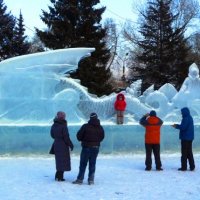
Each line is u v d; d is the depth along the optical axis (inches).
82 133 422.3
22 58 732.7
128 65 2364.7
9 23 1722.4
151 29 1818.4
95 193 375.9
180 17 2059.5
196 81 853.2
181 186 418.3
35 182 427.8
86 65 1523.1
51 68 750.5
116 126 706.8
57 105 727.1
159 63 1775.3
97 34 1587.1
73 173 491.8
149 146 527.5
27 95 721.0
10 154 652.1
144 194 374.3
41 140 663.8
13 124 669.9
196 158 682.8
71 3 1578.5
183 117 531.5
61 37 1549.0
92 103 776.9
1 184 414.9
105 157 661.9
